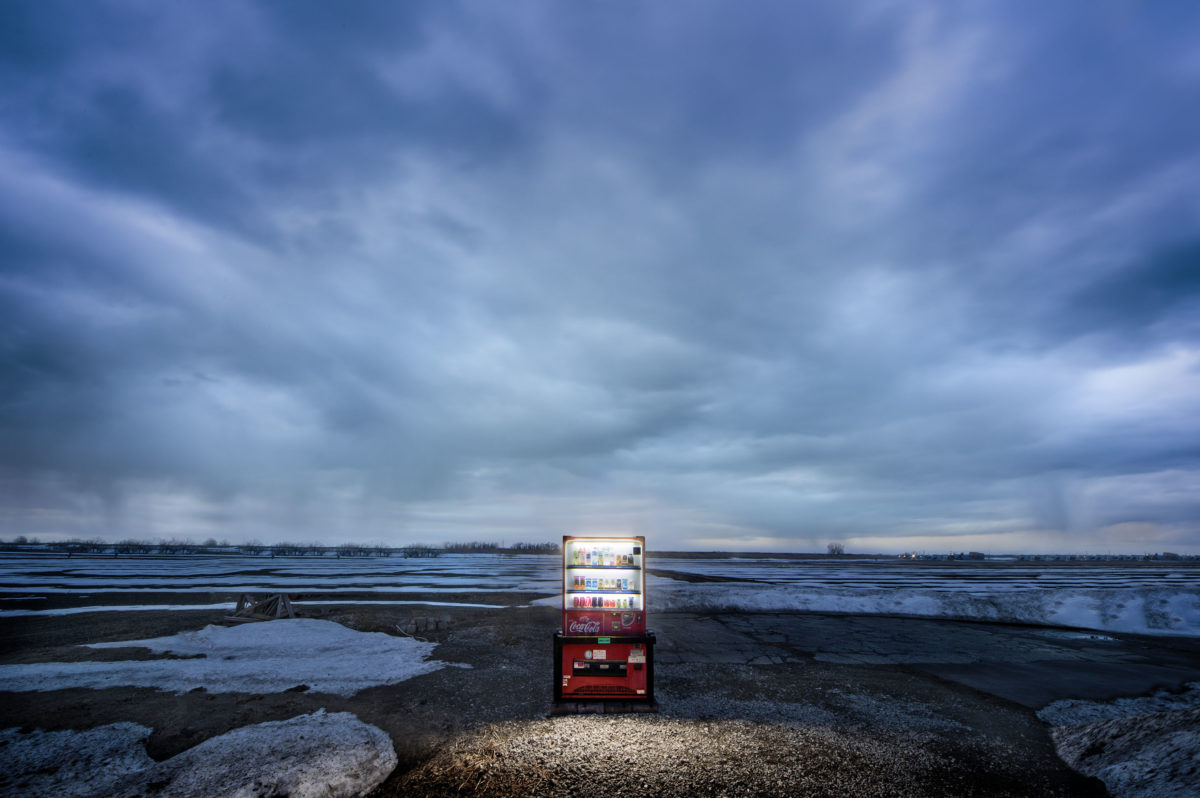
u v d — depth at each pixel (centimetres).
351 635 1291
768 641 1316
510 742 667
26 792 520
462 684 915
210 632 1282
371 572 4075
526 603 2045
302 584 2852
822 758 625
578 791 550
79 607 1816
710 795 541
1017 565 10406
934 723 739
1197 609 1612
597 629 799
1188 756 530
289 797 513
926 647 1266
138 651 1110
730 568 6519
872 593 1928
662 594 1947
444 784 565
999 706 818
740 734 695
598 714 763
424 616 1594
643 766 604
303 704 793
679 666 1061
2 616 1609
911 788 556
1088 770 596
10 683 884
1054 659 1150
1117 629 1566
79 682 891
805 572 5466
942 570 6950
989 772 593
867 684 934
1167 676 1012
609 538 824
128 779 546
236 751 602
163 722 706
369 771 578
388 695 846
